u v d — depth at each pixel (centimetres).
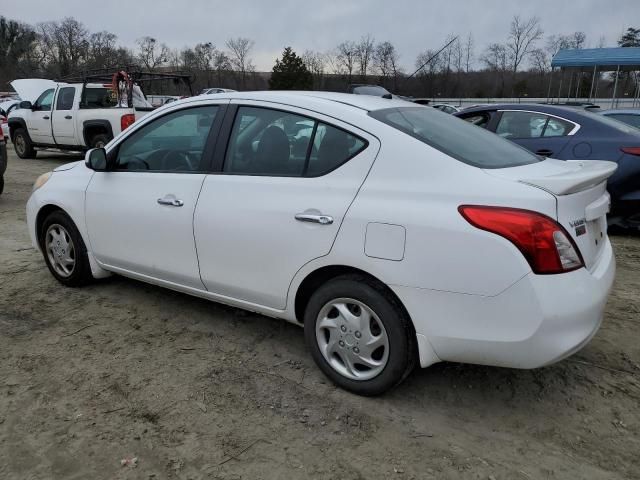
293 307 314
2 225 680
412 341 276
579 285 250
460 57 4709
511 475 242
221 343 363
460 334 258
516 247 241
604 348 353
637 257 555
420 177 269
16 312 409
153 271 383
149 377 320
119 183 393
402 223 263
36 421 278
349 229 278
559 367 329
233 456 254
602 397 300
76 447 259
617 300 435
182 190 353
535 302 241
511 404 294
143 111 1245
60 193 435
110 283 469
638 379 317
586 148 605
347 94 353
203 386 311
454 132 314
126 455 254
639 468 246
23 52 7300
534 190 248
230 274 334
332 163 295
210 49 6706
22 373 323
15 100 2538
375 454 255
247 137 333
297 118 314
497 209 247
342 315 293
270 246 310
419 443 263
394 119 298
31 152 1445
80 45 7288
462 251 250
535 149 634
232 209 324
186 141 363
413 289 263
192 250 351
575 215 258
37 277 485
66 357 343
